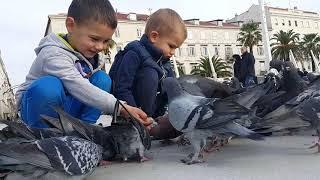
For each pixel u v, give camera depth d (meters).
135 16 18.67
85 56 0.92
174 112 0.79
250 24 18.55
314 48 20.09
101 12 0.86
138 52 1.06
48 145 0.62
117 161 0.83
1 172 0.67
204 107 0.76
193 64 20.14
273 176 0.66
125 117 0.85
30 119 0.85
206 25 20.94
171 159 0.85
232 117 0.73
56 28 15.65
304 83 1.01
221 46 21.27
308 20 24.94
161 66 1.12
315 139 1.01
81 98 0.87
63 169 0.62
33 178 0.65
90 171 0.66
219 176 0.68
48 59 0.88
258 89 0.83
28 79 0.93
